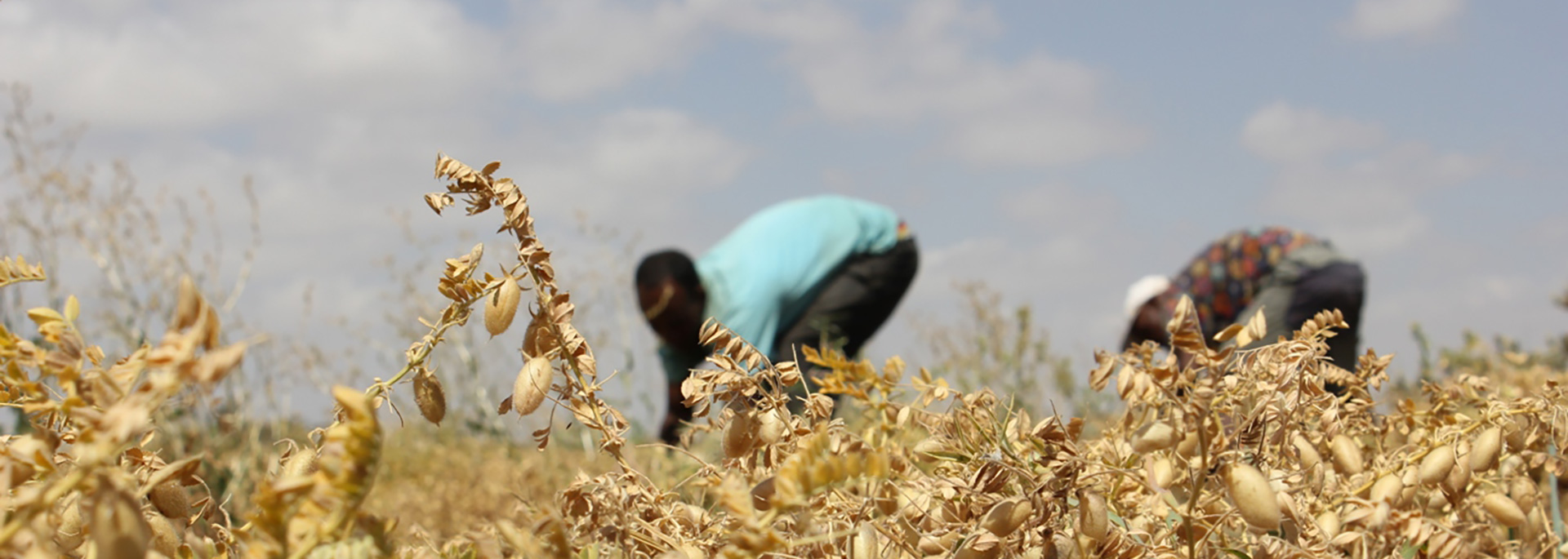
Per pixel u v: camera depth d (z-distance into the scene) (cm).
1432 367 514
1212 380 96
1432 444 146
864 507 116
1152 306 595
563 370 121
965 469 133
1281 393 123
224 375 63
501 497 298
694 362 573
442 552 130
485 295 115
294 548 71
